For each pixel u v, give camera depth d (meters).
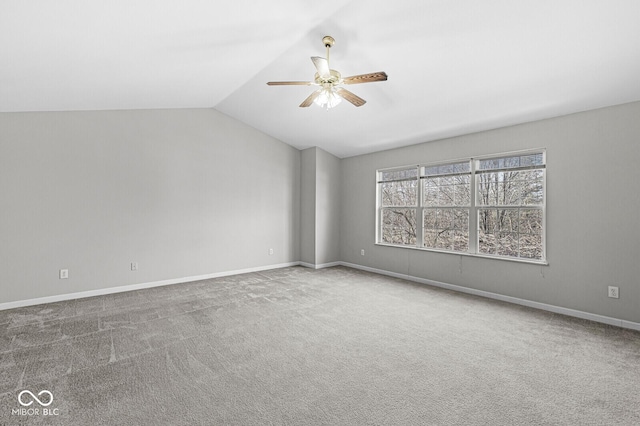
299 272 5.88
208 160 5.36
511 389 2.10
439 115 4.17
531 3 2.29
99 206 4.36
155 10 2.38
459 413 1.85
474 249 4.48
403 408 1.91
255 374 2.30
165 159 4.93
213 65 3.57
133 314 3.56
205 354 2.60
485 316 3.52
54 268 4.04
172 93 4.31
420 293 4.47
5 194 3.74
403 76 3.52
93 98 3.91
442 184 4.93
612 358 2.53
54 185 4.04
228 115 5.56
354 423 1.77
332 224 6.54
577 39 2.54
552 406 1.92
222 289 4.66
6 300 3.75
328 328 3.17
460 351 2.66
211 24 2.72
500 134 4.18
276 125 5.64
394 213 5.67
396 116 4.45
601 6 2.21
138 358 2.53
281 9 2.61
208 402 1.96
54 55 2.72
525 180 4.01
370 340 2.88
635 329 3.13
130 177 4.61
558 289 3.66
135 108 4.62
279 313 3.60
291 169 6.48
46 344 2.76
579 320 3.41
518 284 4.00
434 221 5.04
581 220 3.48
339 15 2.72
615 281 3.26
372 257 5.98
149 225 4.78
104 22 2.40
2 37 2.34
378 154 5.88
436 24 2.67
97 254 4.35
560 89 3.19
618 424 1.76
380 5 2.57
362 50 3.20
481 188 4.46
